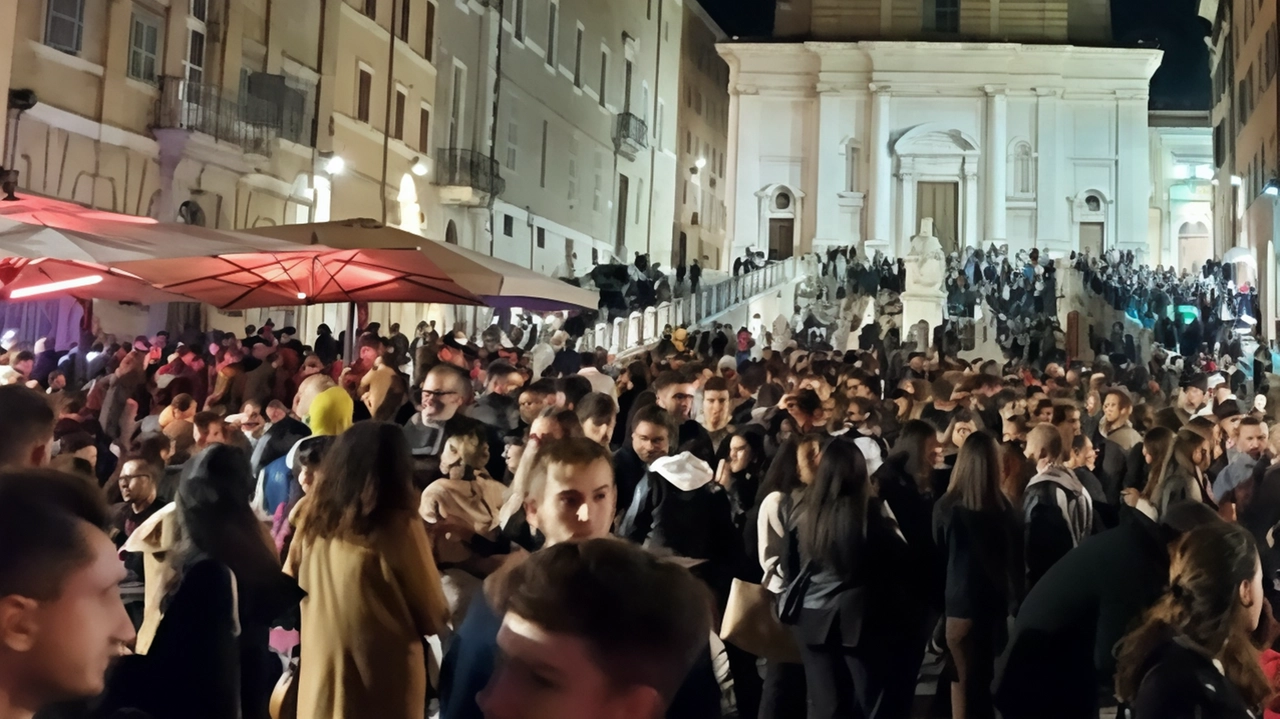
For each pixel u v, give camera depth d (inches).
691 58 2731.3
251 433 379.9
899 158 2030.0
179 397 392.2
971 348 1453.0
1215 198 2151.8
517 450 315.3
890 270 1574.8
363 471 190.1
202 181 1071.0
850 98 2048.5
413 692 189.3
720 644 200.8
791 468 279.7
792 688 264.5
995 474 275.6
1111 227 2000.5
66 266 443.8
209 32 1083.3
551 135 1900.8
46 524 99.3
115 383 484.7
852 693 246.5
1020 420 364.5
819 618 244.2
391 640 187.2
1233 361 1189.1
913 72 2027.6
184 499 183.8
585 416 298.8
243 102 1117.7
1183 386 719.1
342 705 185.9
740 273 1781.5
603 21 2122.3
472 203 1598.2
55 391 504.4
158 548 213.5
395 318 1403.8
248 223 1146.0
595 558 85.6
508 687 82.4
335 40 1296.8
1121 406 434.0
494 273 453.4
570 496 190.9
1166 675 156.3
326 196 1278.3
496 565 224.5
